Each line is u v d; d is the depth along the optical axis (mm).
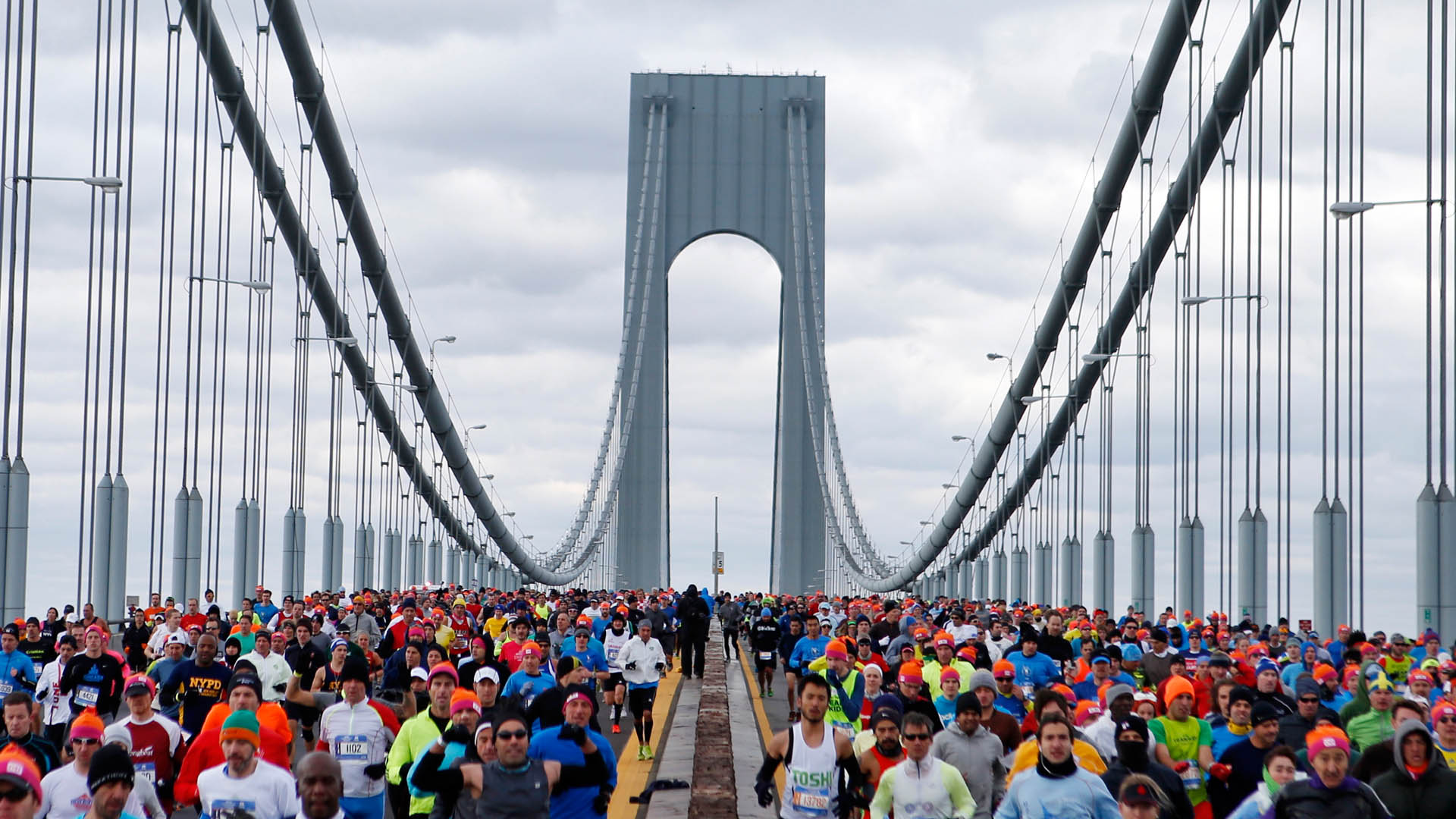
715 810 11344
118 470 38156
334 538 65500
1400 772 9750
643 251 158625
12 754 8016
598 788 10500
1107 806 9234
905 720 10062
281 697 17672
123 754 8609
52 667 16641
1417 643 26734
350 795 11773
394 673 16078
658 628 34125
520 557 111688
